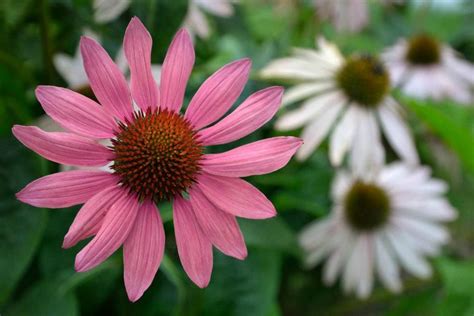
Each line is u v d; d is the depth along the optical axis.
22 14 0.54
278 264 0.55
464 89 0.74
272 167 0.40
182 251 0.40
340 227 0.64
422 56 0.74
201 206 0.41
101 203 0.39
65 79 0.52
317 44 0.67
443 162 0.67
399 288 0.64
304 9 0.72
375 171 0.61
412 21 0.88
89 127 0.40
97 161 0.41
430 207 0.65
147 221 0.41
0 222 0.48
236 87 0.42
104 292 0.52
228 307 0.53
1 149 0.49
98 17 0.53
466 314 0.60
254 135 0.54
